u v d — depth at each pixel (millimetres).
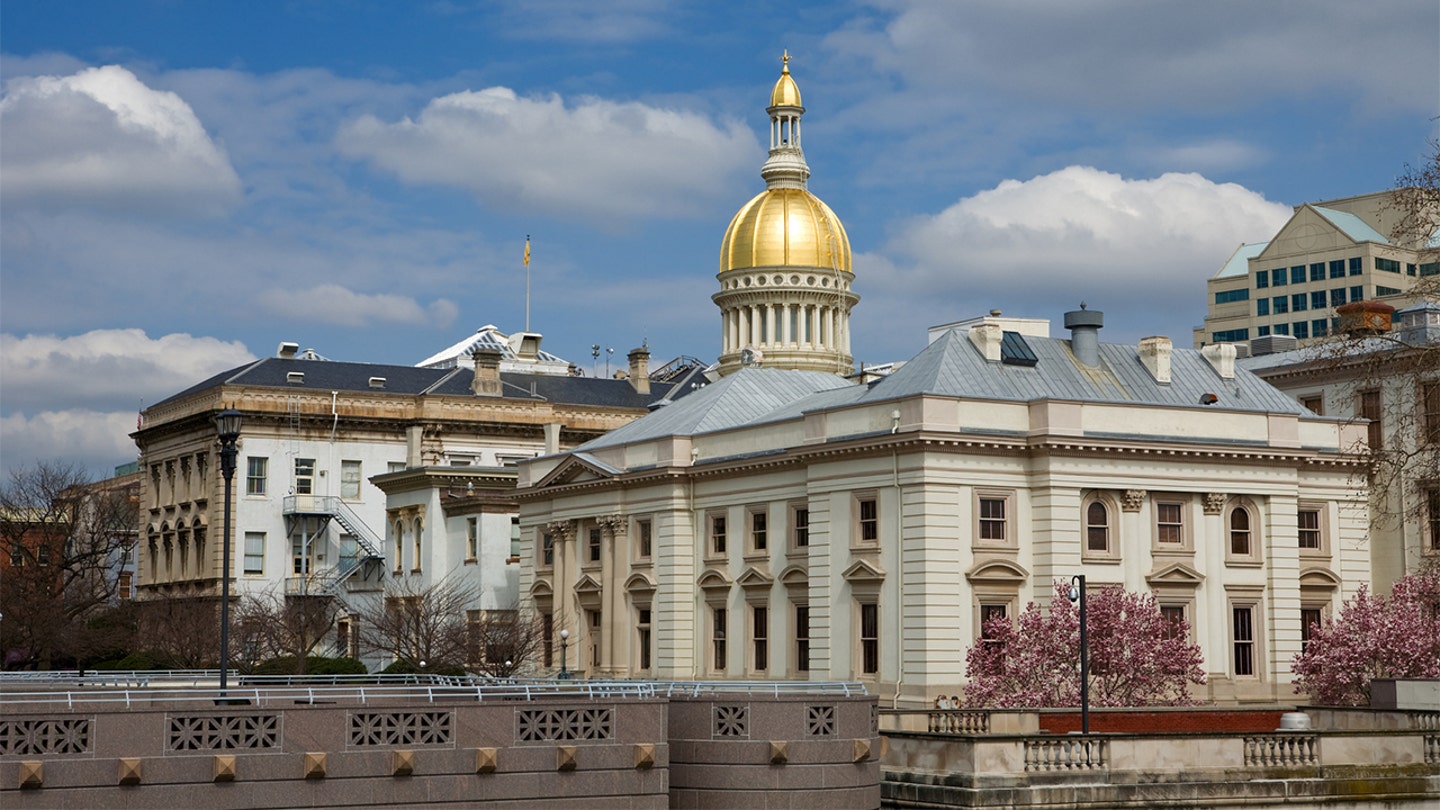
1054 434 76125
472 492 109438
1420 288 74438
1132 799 49344
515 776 41875
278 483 131125
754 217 139000
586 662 95438
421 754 41000
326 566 130875
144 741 38656
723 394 95250
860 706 46375
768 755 45250
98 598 129875
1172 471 79312
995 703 67625
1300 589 83000
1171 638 71062
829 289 137500
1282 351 102438
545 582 99125
